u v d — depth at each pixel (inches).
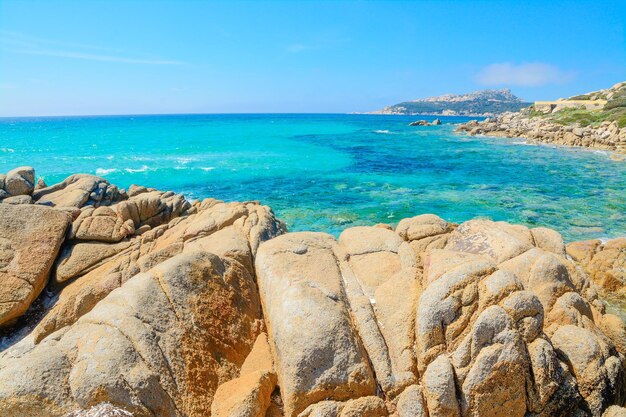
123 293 275.7
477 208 969.5
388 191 1157.1
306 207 970.7
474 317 245.0
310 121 5915.4
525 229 391.9
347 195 1103.0
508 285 251.0
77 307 357.4
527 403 234.1
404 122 5782.5
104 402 218.2
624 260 489.7
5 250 402.0
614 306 452.4
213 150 2082.9
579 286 339.6
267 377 253.9
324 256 336.2
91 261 427.5
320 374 237.0
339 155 1934.1
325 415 225.5
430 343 244.8
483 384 226.5
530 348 238.7
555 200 1043.9
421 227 399.9
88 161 1651.1
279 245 342.0
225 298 307.3
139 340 246.5
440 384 225.0
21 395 214.5
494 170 1502.2
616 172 1423.5
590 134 2277.3
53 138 2691.9
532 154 1927.9
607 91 3895.2
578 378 253.4
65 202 528.7
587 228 812.0
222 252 371.9
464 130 3531.0
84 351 237.3
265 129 3828.7
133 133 3181.6
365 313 277.1
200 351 266.1
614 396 254.5
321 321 250.4
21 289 377.7
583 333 264.4
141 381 227.9
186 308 281.0
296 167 1572.3
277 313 267.9
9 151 1932.8
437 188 1198.3
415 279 297.1
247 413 227.5
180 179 1318.9
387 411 235.9
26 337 349.7
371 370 250.2
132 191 629.9
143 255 426.9
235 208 482.3
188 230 451.2
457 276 259.9
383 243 355.3
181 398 238.2
